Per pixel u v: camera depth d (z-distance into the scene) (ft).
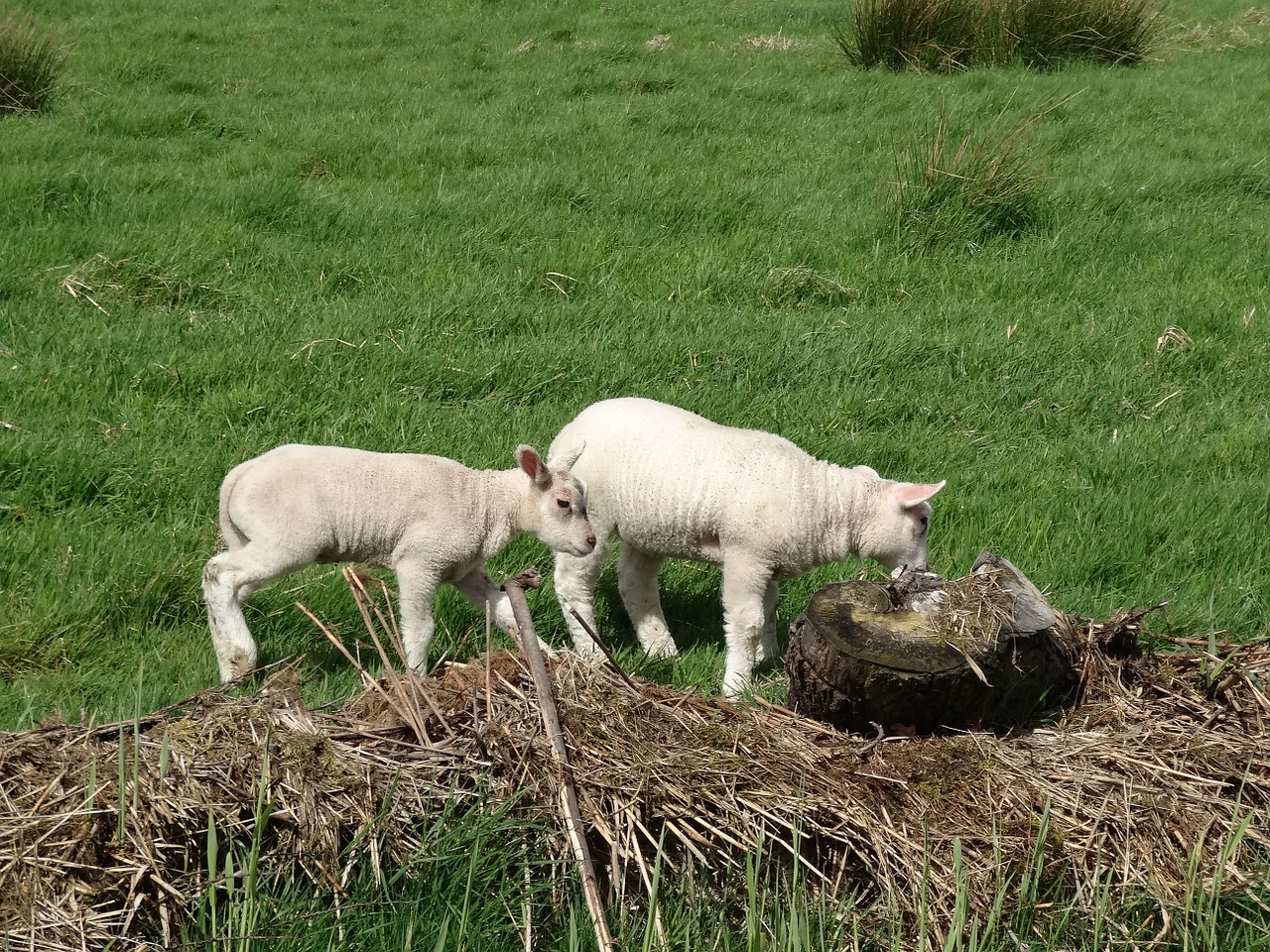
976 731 12.14
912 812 11.09
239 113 41.73
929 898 10.59
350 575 13.20
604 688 11.91
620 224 31.89
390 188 34.14
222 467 19.13
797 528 15.39
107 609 15.60
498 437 20.74
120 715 11.93
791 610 17.43
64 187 30.81
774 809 10.86
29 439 18.90
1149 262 30.99
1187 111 43.88
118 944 9.45
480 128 40.22
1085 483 20.34
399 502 15.14
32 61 40.32
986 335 26.43
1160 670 13.33
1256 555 18.03
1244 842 11.21
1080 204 33.68
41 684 14.10
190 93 44.88
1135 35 52.08
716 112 42.86
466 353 23.84
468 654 16.01
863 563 17.54
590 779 10.86
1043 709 12.77
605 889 10.64
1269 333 26.73
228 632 14.66
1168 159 38.32
